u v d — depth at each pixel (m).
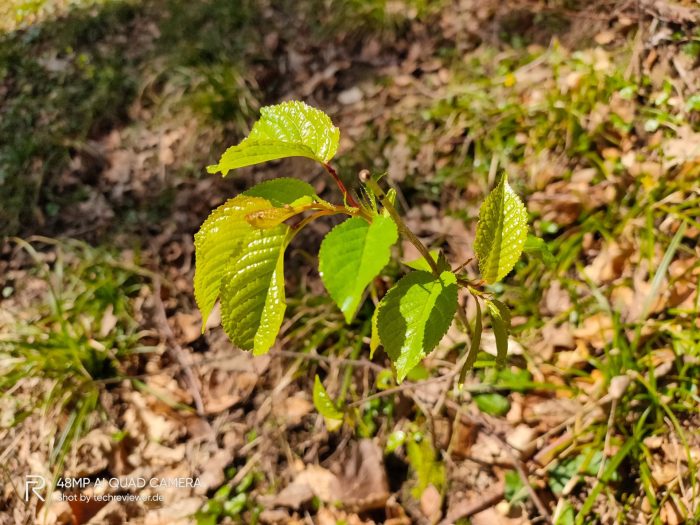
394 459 0.67
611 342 0.68
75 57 1.14
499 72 0.96
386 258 0.31
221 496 0.67
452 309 0.37
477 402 0.68
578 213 0.78
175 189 0.94
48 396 0.74
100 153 1.01
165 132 1.00
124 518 0.67
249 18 1.13
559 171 0.83
